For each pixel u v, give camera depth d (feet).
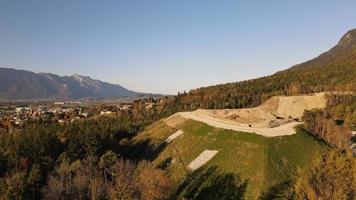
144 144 535.60
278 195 294.87
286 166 336.49
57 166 407.03
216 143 417.28
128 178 323.37
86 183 324.19
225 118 516.32
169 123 572.10
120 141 556.10
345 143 412.98
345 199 242.99
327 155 314.55
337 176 264.72
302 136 395.14
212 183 343.26
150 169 328.08
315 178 269.44
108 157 402.52
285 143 374.02
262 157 347.97
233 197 311.88
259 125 446.19
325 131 443.73
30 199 305.12
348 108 606.96
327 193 253.44
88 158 403.54
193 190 347.97
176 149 455.22
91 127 566.36
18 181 306.76
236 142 395.55
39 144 449.06
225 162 367.04
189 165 399.65
